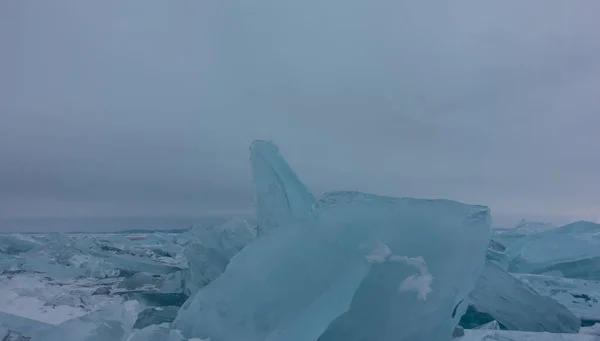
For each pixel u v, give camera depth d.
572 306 6.27
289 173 5.62
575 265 8.54
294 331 3.08
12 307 6.18
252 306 3.31
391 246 3.32
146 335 3.28
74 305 6.28
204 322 3.34
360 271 3.21
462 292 3.46
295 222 3.76
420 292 3.25
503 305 5.16
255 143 5.55
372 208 3.66
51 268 9.84
